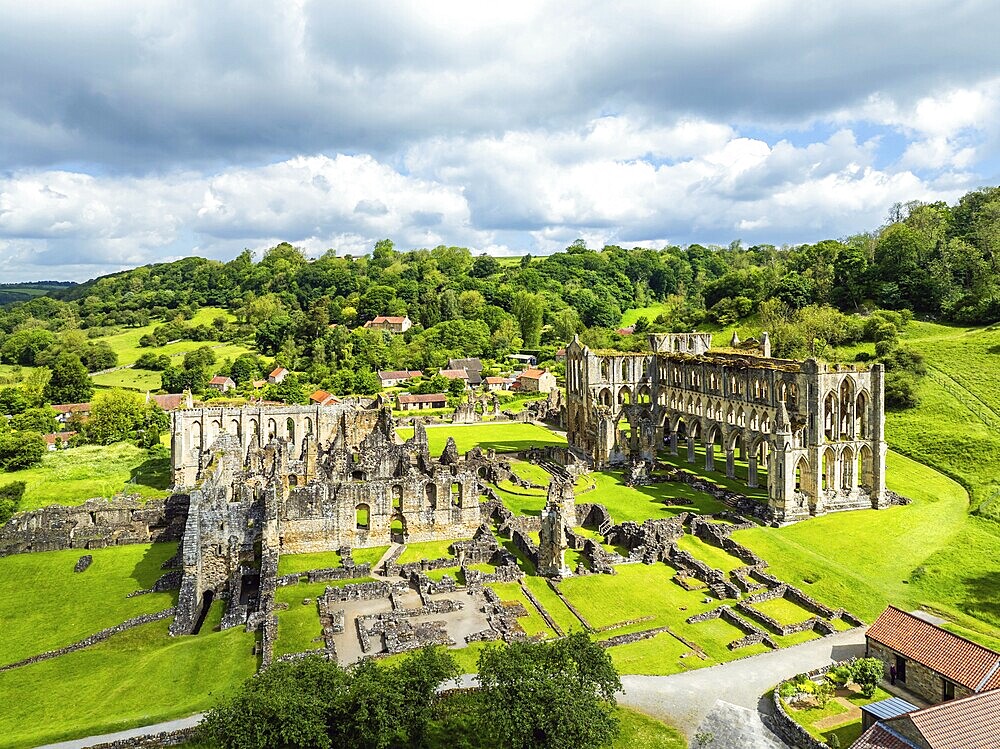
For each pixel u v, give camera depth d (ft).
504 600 233.76
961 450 392.47
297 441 453.99
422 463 354.54
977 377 475.31
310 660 155.33
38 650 216.13
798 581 254.47
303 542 284.82
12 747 155.33
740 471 408.46
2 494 372.58
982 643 206.39
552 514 254.27
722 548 286.05
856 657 200.13
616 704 171.73
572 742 138.00
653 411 467.52
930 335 583.17
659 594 242.58
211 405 485.97
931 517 318.04
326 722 142.31
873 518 317.22
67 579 274.16
